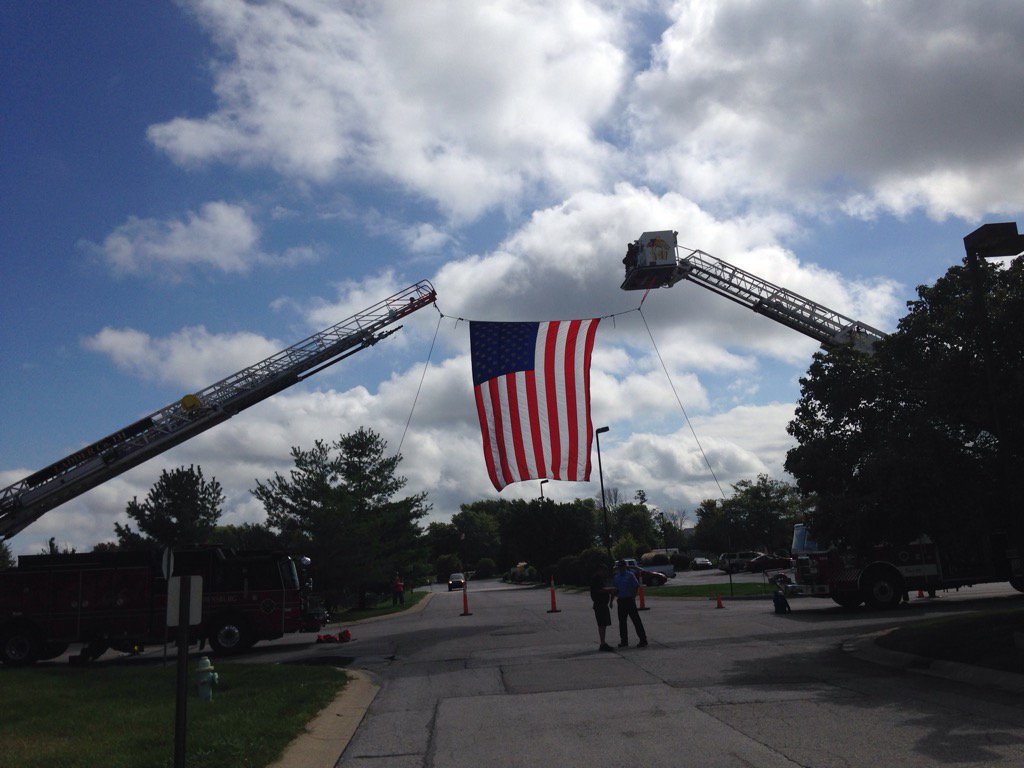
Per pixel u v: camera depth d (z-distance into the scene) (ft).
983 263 48.70
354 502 144.05
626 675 42.86
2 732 33.04
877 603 76.48
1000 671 35.12
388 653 63.98
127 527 156.97
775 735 27.17
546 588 205.77
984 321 41.52
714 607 91.71
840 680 37.81
